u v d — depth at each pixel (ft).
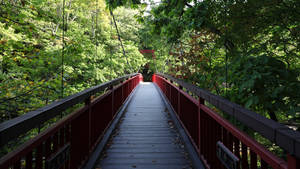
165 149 10.56
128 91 26.89
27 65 18.26
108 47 47.24
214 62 14.30
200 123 8.36
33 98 17.26
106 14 44.24
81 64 30.12
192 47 15.88
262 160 3.67
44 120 4.45
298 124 7.55
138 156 9.69
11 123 3.44
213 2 9.62
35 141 4.25
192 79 15.07
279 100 7.34
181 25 11.78
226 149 5.31
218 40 10.00
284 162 3.01
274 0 7.64
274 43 9.51
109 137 12.09
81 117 7.77
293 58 9.47
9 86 17.16
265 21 8.84
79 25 38.14
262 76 7.30
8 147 14.67
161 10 13.44
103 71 36.55
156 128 14.37
